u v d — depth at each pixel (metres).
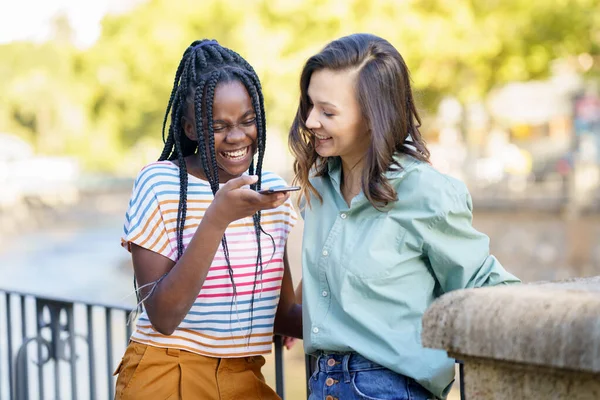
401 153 1.83
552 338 1.06
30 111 32.91
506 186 19.80
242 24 15.85
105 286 13.56
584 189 17.55
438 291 1.85
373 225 1.78
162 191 1.92
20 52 30.92
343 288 1.75
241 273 1.96
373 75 1.77
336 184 1.88
